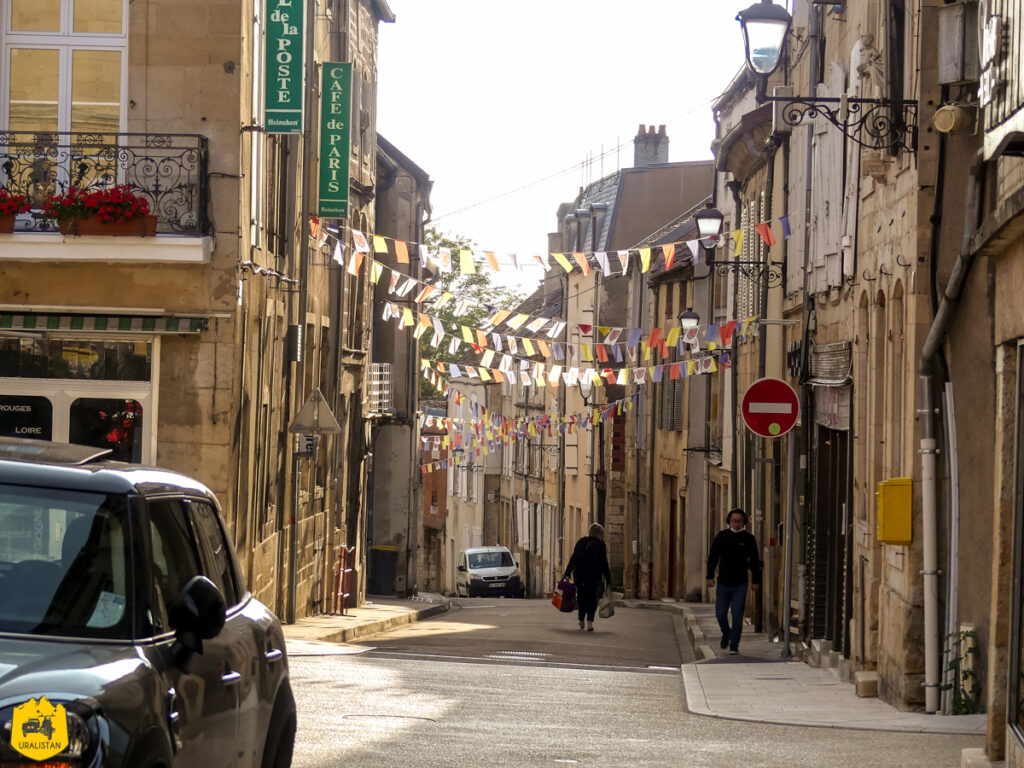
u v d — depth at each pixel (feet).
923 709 47.44
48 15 66.49
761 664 69.26
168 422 65.21
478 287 239.50
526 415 241.14
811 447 78.43
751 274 109.09
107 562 19.29
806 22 86.99
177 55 65.98
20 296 64.90
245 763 23.09
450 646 82.23
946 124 42.27
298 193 90.33
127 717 17.10
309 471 95.50
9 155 65.41
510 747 38.17
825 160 74.43
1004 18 34.06
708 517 137.90
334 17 106.63
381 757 34.88
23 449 21.02
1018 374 30.96
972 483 46.24
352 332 118.73
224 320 65.16
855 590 60.29
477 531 273.33
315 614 98.84
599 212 207.41
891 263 53.52
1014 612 30.76
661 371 111.75
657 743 40.45
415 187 155.94
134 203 63.05
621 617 122.01
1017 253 30.66
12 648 17.67
